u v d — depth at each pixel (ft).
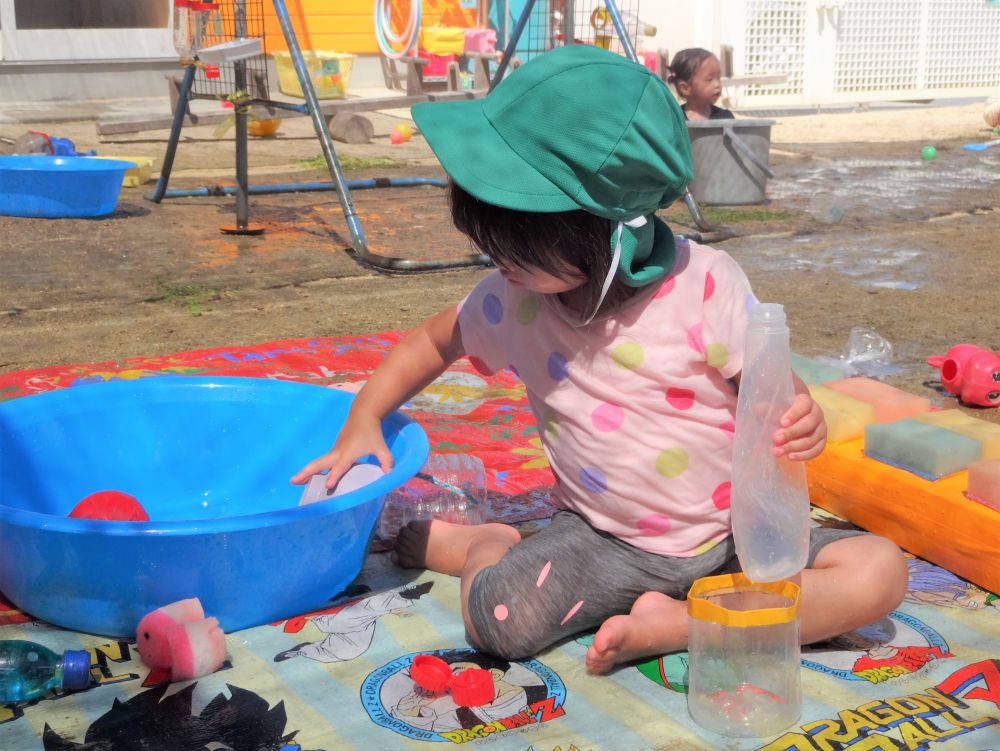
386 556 7.55
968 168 27.22
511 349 6.59
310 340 12.23
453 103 5.77
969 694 5.86
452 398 10.59
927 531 7.36
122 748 5.38
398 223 19.90
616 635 5.90
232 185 23.11
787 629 5.52
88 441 7.84
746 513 5.43
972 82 45.47
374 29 39.34
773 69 41.34
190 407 8.18
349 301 14.46
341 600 6.93
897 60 43.52
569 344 6.23
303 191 22.75
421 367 7.16
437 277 15.93
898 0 42.83
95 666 6.11
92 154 23.97
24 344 12.28
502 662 6.22
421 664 5.87
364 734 5.52
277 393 8.23
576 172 5.36
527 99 5.41
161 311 13.76
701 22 40.52
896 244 18.40
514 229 5.47
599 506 6.41
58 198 19.10
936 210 21.56
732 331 5.97
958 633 6.52
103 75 35.17
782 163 27.99
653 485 6.22
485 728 5.58
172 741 5.44
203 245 17.62
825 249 18.01
